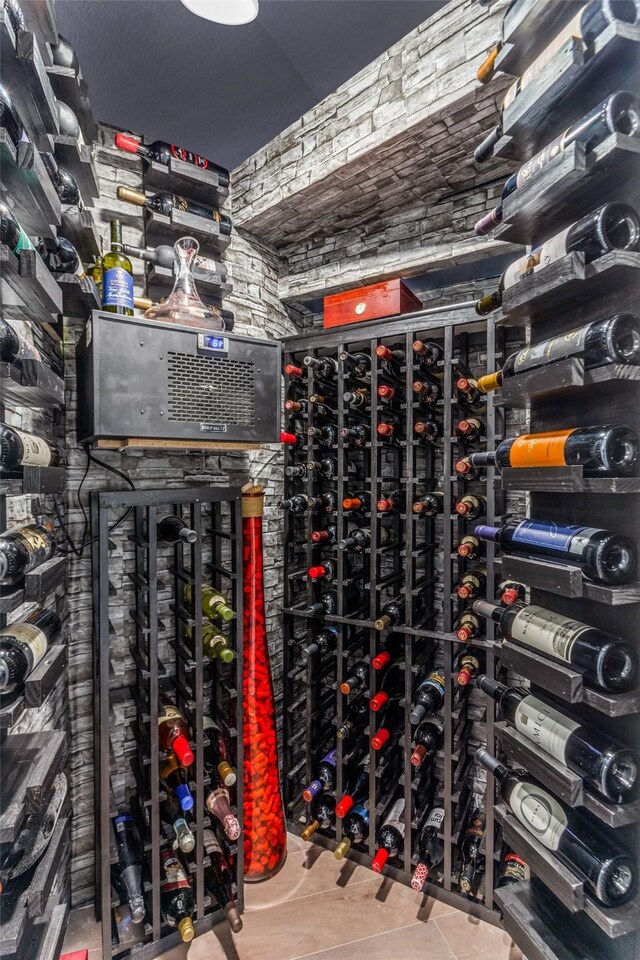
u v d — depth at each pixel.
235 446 1.62
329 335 1.87
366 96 1.52
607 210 0.71
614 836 0.75
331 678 2.15
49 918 0.73
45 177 0.77
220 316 1.78
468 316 1.58
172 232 1.79
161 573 1.76
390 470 2.06
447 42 1.33
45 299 0.79
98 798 1.44
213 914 1.51
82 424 1.47
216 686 1.71
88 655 1.60
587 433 0.75
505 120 0.86
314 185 1.70
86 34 1.33
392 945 1.44
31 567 0.80
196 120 1.70
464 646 1.78
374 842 1.72
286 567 2.00
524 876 1.51
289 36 1.39
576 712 0.84
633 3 0.66
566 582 0.75
